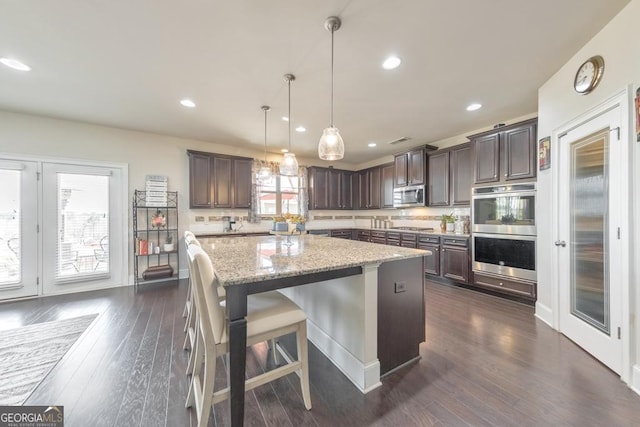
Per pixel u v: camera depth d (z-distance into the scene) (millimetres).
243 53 2082
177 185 4363
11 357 1973
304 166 5695
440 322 2596
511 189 3156
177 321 2660
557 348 2090
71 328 2480
